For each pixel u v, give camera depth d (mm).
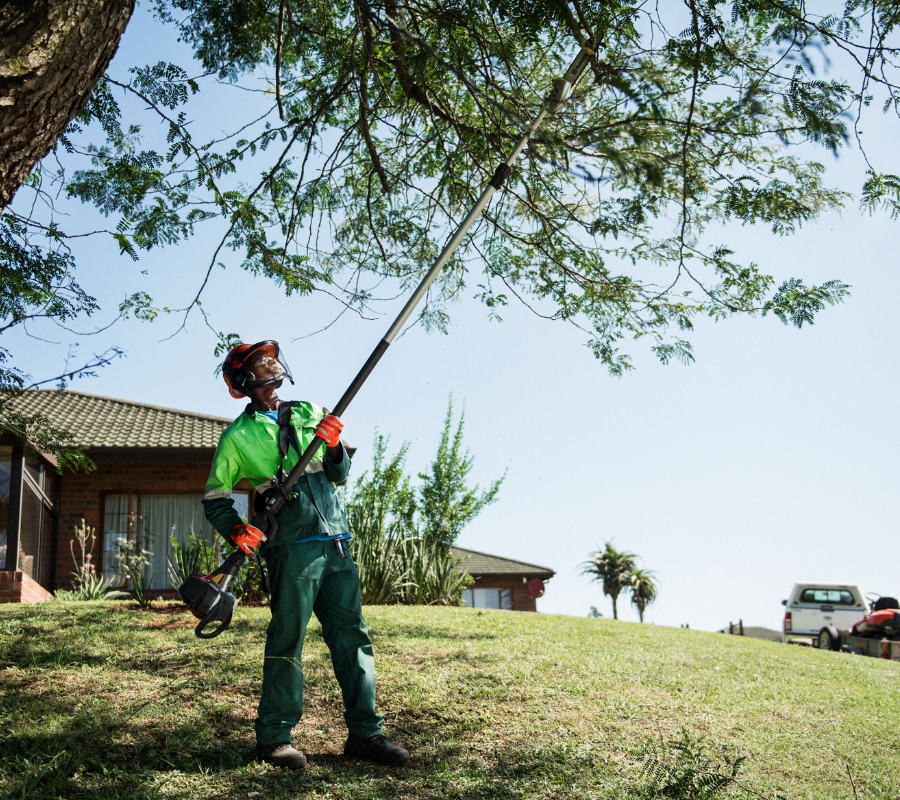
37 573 12102
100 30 3000
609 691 5258
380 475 11930
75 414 14789
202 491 13766
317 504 3533
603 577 53625
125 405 15758
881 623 14477
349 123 6496
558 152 4875
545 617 10031
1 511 11375
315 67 6230
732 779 3287
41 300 4984
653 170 4676
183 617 7180
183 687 4641
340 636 3588
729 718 4926
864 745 4559
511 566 26156
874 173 4758
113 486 13484
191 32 5922
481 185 6414
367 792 3092
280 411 3615
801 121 4734
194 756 3479
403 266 6844
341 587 3562
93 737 3602
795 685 6535
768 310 5656
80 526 13250
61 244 5195
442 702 4613
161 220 5746
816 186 5418
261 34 5977
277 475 3477
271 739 3385
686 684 5848
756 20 4840
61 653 5230
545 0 4551
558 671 5801
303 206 6574
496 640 7070
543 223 6281
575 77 4664
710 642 9227
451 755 3723
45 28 2861
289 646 3451
